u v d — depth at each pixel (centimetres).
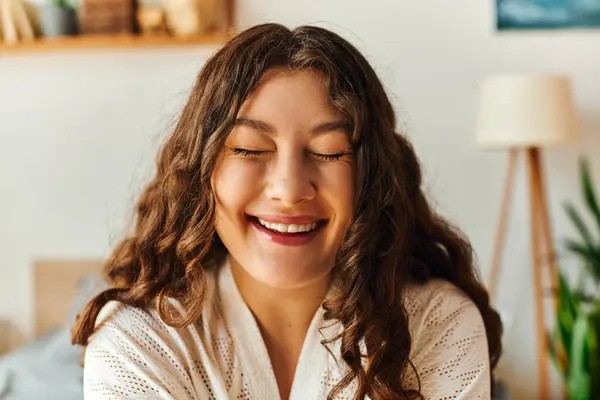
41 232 272
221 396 98
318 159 87
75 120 269
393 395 91
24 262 273
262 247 88
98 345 96
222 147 87
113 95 267
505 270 267
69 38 254
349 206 89
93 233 271
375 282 96
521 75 224
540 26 260
